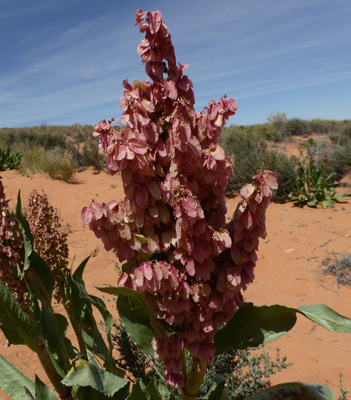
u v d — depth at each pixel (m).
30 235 1.81
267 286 5.59
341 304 4.98
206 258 1.60
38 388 1.64
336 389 3.51
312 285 5.48
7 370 2.03
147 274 1.51
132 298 1.67
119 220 1.55
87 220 1.53
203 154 1.53
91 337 2.21
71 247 7.40
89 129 26.77
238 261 1.61
